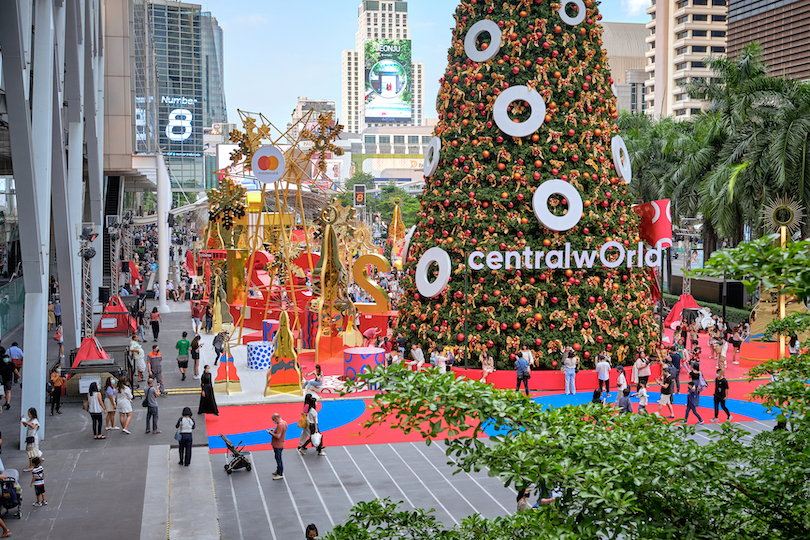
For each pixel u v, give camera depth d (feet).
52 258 178.91
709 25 489.67
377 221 389.60
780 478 23.58
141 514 53.21
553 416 24.22
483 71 105.81
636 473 21.63
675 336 112.27
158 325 130.31
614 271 105.19
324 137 115.85
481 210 103.24
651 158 186.29
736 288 155.74
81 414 82.02
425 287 106.42
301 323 116.98
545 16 105.29
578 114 104.83
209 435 75.25
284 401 88.79
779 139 129.18
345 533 26.53
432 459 67.21
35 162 72.38
